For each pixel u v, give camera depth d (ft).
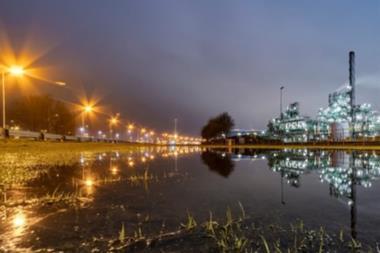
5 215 14.98
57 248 10.67
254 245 10.98
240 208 16.62
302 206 17.19
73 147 109.70
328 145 131.85
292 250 10.51
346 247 10.80
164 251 10.42
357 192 21.93
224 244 10.99
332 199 19.22
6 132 92.07
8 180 27.68
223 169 39.34
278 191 22.35
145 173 33.14
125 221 13.99
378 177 30.55
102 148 120.98
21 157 56.85
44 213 15.40
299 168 40.32
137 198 19.38
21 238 11.66
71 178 29.25
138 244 11.06
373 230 12.71
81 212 15.64
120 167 41.09
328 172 35.29
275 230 12.74
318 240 11.50
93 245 10.95
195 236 11.91
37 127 225.35
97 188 23.49
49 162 46.60
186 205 17.42
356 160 53.62
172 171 36.65
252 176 31.58
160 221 14.02
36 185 24.86
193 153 93.25
